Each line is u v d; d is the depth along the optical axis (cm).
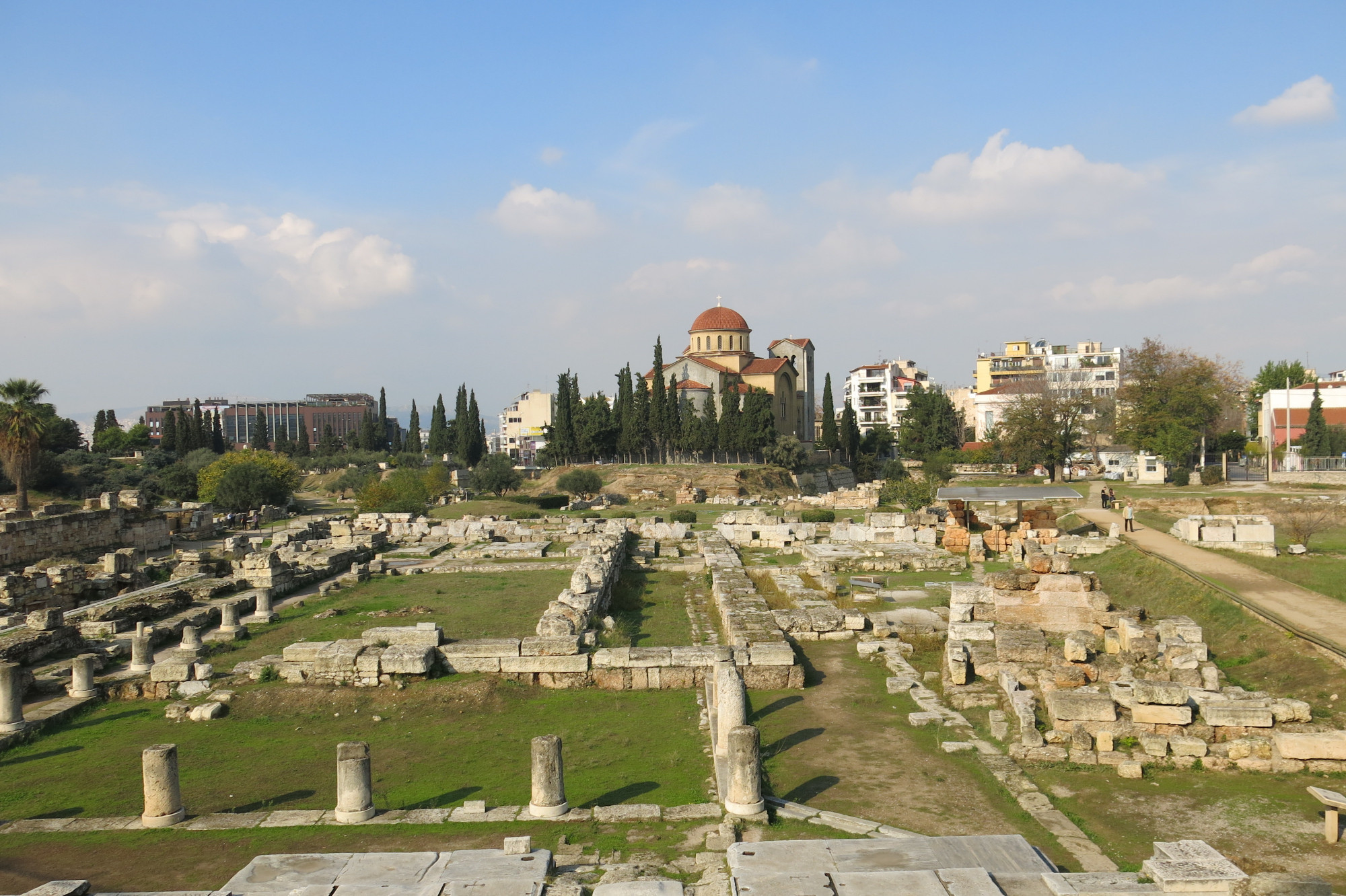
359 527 5259
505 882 901
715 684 1570
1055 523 4059
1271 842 1091
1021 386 9231
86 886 908
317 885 901
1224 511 4738
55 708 1741
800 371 15225
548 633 2055
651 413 11612
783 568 3475
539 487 10681
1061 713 1439
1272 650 1880
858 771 1361
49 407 8319
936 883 859
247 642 2322
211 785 1364
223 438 13038
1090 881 852
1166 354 7244
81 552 4691
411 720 1700
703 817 1168
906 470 10306
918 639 2239
